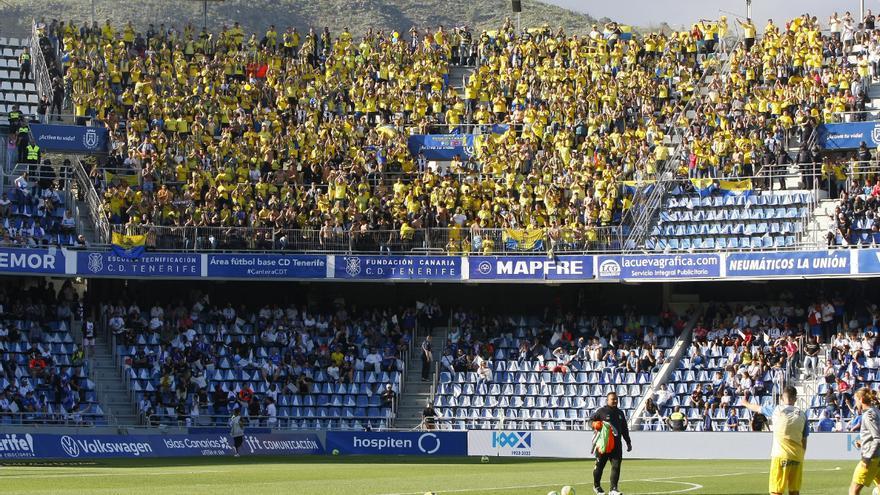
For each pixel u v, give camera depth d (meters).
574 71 126.00
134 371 99.88
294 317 107.25
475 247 105.62
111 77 122.19
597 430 47.69
